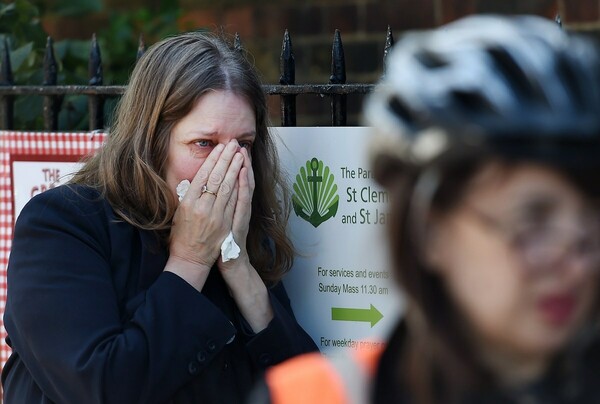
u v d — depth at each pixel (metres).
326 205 5.96
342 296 5.95
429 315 1.90
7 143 6.71
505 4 10.00
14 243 5.17
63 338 4.87
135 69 5.41
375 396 2.09
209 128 5.17
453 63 1.85
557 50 1.83
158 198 5.15
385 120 1.91
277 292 5.76
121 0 11.20
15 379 5.40
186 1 11.46
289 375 2.26
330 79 6.11
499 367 1.90
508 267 1.82
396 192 1.91
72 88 6.80
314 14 10.98
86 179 5.41
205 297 5.05
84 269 5.00
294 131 6.04
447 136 1.79
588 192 1.78
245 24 11.30
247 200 5.23
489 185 1.80
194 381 5.04
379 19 10.64
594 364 1.91
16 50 7.70
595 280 1.83
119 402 4.78
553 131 1.75
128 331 4.87
